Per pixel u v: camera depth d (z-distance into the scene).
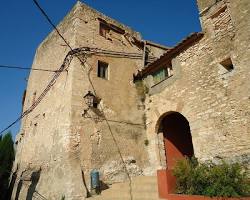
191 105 9.21
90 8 11.82
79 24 11.01
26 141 12.73
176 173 6.70
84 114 9.48
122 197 7.38
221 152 7.76
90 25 11.42
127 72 11.96
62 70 10.77
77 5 11.41
